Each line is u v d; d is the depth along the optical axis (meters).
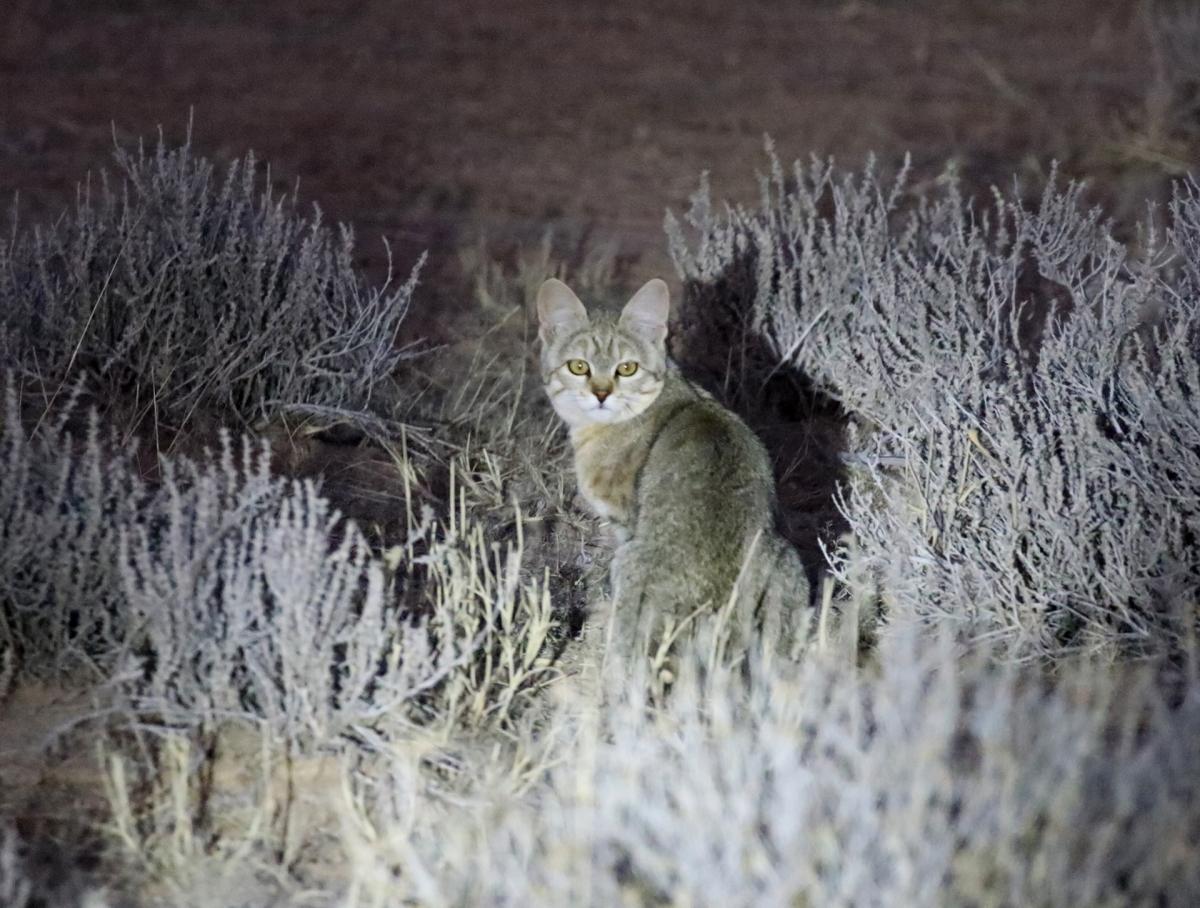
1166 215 39.25
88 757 18.56
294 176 43.84
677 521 21.03
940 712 17.02
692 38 63.34
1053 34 64.12
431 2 67.56
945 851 15.08
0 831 17.25
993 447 22.72
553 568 24.50
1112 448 21.83
